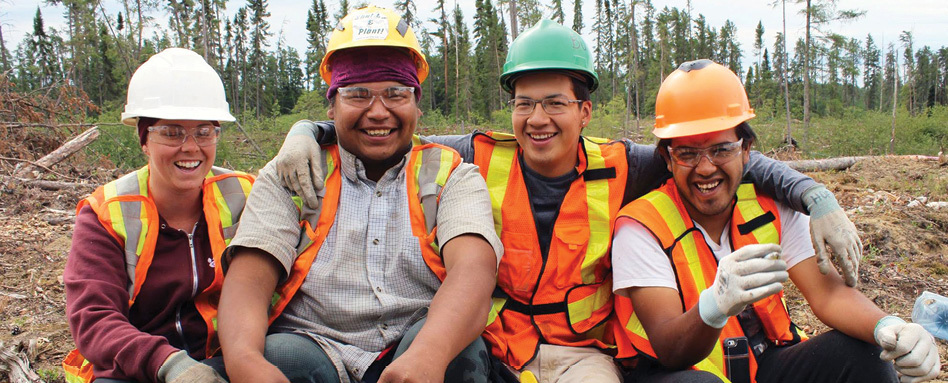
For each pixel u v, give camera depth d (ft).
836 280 8.04
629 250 8.02
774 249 6.55
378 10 8.17
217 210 8.27
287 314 7.74
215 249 8.03
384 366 7.54
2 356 10.66
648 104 148.97
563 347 8.45
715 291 6.73
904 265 17.40
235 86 179.01
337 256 7.73
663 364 7.59
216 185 8.50
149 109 7.77
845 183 28.68
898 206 22.30
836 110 162.09
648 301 7.77
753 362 8.05
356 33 7.86
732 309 6.57
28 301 15.37
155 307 7.85
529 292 8.63
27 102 35.86
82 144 31.48
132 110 7.97
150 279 7.78
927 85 237.45
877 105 244.22
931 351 6.94
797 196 7.99
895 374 7.63
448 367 7.06
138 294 7.72
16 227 21.21
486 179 9.08
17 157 31.73
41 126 33.91
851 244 7.51
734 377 8.00
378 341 7.57
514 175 9.02
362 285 7.68
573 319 8.54
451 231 7.65
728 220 8.45
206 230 8.26
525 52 8.64
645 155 9.13
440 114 111.65
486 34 166.30
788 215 8.48
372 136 7.99
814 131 74.49
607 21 185.47
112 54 128.98
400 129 8.09
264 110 173.06
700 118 7.96
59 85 38.70
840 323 7.72
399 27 8.03
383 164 8.31
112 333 6.79
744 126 8.11
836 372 7.83
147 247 7.72
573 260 8.54
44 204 25.12
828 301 7.93
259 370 6.14
